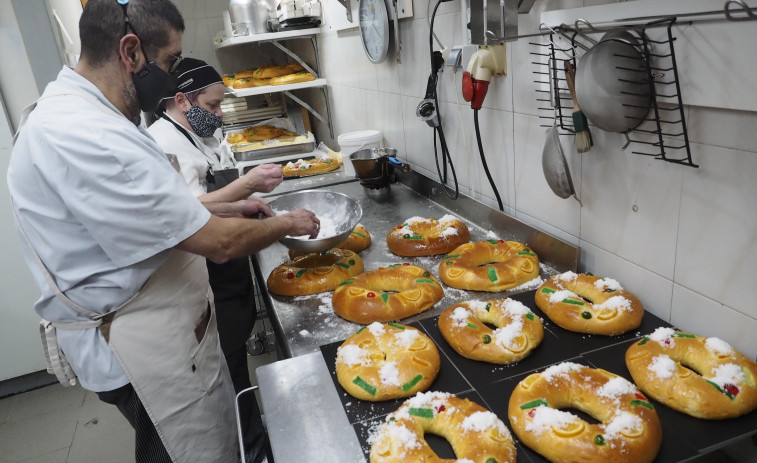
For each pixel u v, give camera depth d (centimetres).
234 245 107
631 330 107
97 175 90
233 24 326
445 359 105
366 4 216
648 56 93
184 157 164
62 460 219
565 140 129
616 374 95
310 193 176
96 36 96
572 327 109
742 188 87
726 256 93
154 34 100
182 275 120
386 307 121
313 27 322
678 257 103
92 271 103
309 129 380
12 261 251
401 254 158
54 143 90
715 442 79
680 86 92
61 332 116
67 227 99
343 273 142
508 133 153
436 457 79
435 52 175
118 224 93
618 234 118
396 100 228
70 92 98
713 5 80
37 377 273
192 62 173
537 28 127
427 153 210
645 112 99
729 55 81
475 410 86
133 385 117
